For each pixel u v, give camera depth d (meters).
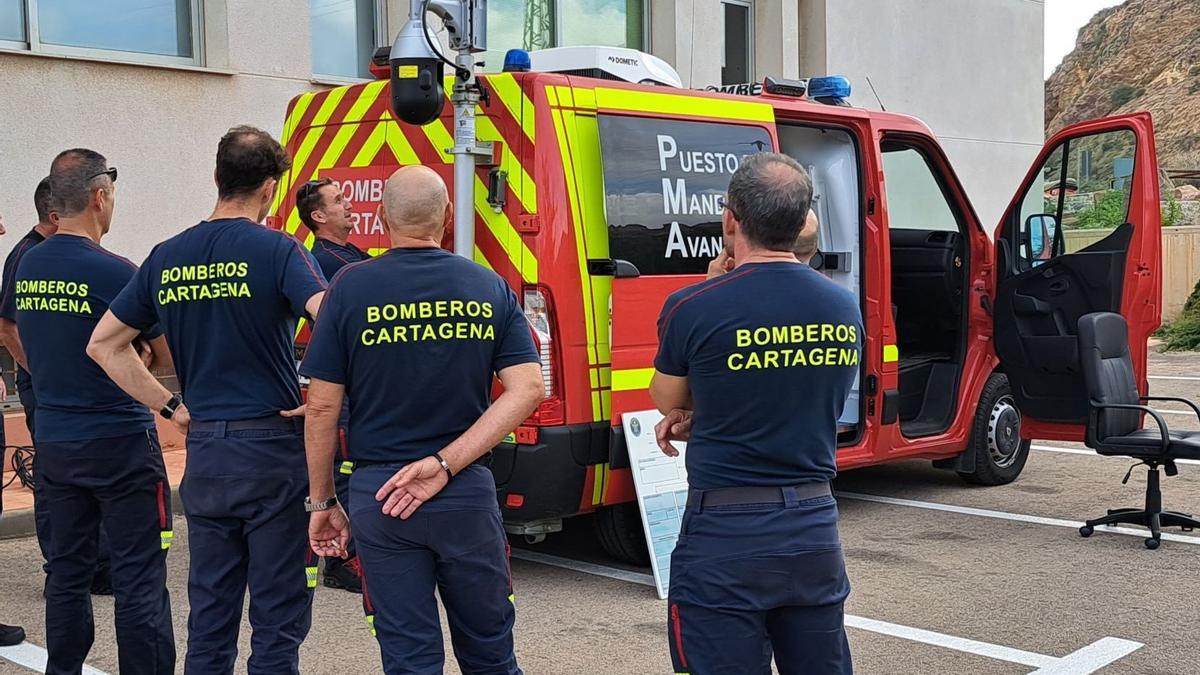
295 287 3.36
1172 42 62.38
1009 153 14.82
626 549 5.61
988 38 14.41
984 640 4.61
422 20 4.70
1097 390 6.14
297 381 3.52
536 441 5.02
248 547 3.45
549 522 5.29
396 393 3.04
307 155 5.83
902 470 8.07
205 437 3.38
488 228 5.14
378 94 5.56
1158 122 56.16
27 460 7.14
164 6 8.28
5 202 7.39
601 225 5.20
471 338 3.07
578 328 5.09
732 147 5.76
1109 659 4.40
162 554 3.82
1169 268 19.33
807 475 2.83
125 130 7.91
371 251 5.54
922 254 7.39
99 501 3.75
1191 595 5.18
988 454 7.39
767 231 2.86
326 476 3.18
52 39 7.71
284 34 8.69
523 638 4.69
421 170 3.13
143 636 3.74
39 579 5.54
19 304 3.75
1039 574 5.51
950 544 6.07
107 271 3.75
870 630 4.73
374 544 3.06
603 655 4.49
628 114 5.32
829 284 2.91
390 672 3.03
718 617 2.79
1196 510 6.80
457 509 3.06
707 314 2.82
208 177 8.34
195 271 3.37
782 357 2.78
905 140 6.99
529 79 5.06
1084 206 6.84
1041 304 6.93
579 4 10.99
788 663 2.89
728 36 12.40
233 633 3.47
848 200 6.54
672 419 3.04
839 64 12.67
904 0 13.35
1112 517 6.17
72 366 3.69
